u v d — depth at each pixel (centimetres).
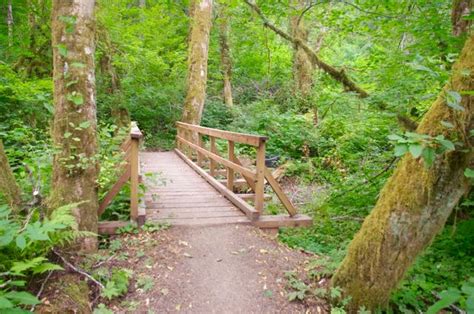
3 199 309
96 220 396
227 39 1603
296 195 814
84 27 382
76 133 380
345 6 607
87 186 385
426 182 264
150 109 1373
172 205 557
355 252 311
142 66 1315
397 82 473
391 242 286
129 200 515
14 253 272
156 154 1168
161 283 338
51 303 272
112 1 1215
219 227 470
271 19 845
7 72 824
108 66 1202
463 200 438
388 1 521
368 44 695
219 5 1370
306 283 346
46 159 472
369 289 300
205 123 1426
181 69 1438
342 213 579
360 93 600
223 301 318
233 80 1806
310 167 1010
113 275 339
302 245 466
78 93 374
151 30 1427
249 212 498
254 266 376
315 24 1180
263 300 321
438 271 388
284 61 1658
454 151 249
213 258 388
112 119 1172
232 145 595
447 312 315
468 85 242
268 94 1634
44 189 411
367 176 596
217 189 661
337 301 314
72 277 308
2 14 1198
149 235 436
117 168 472
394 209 284
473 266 390
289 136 1200
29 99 764
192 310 305
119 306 306
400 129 515
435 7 468
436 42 461
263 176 492
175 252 396
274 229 496
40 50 971
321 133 1151
